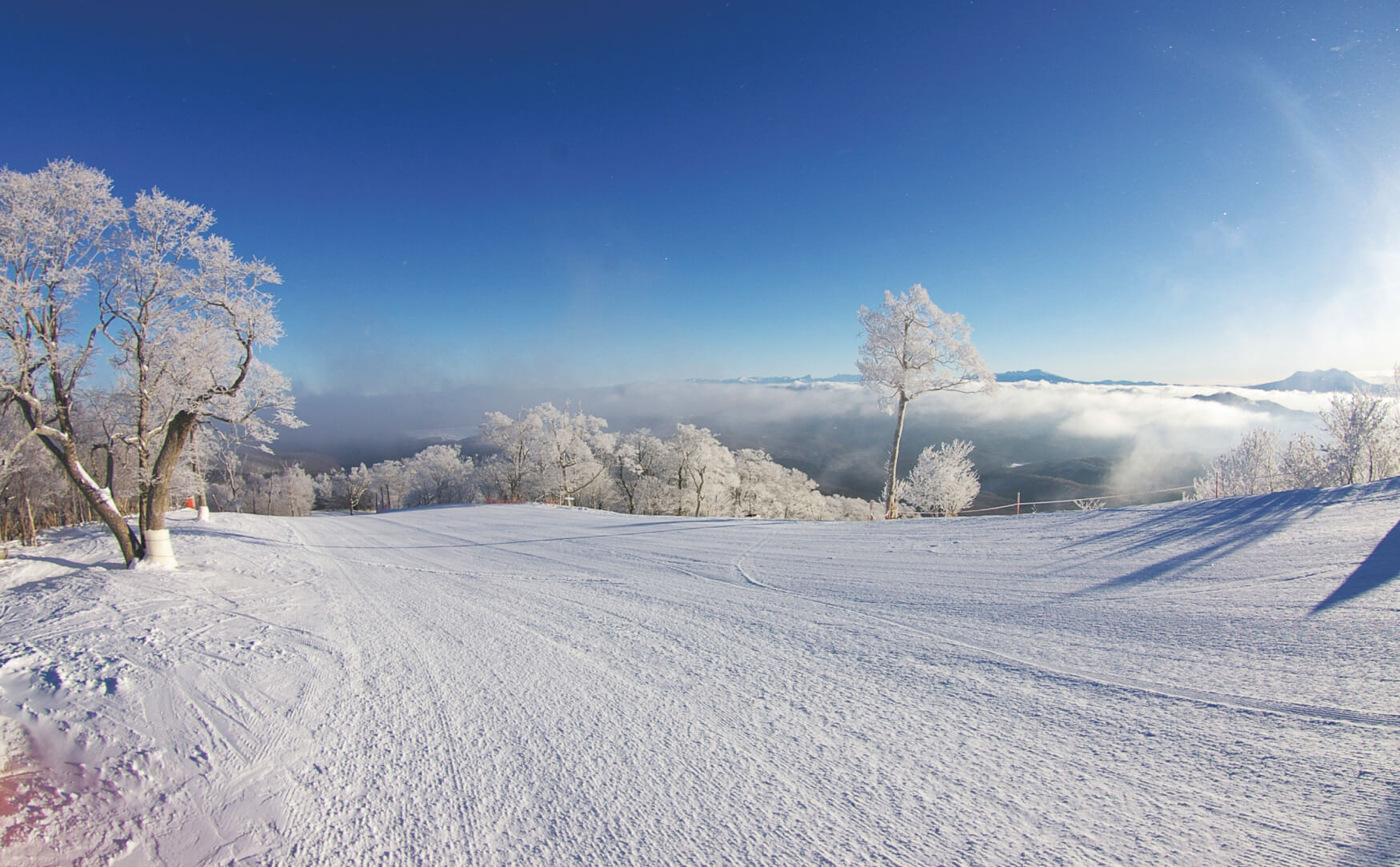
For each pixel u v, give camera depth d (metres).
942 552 9.41
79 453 19.98
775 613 6.53
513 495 53.66
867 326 21.64
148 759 3.45
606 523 19.48
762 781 3.05
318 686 4.63
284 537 18.77
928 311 20.70
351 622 6.81
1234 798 2.60
